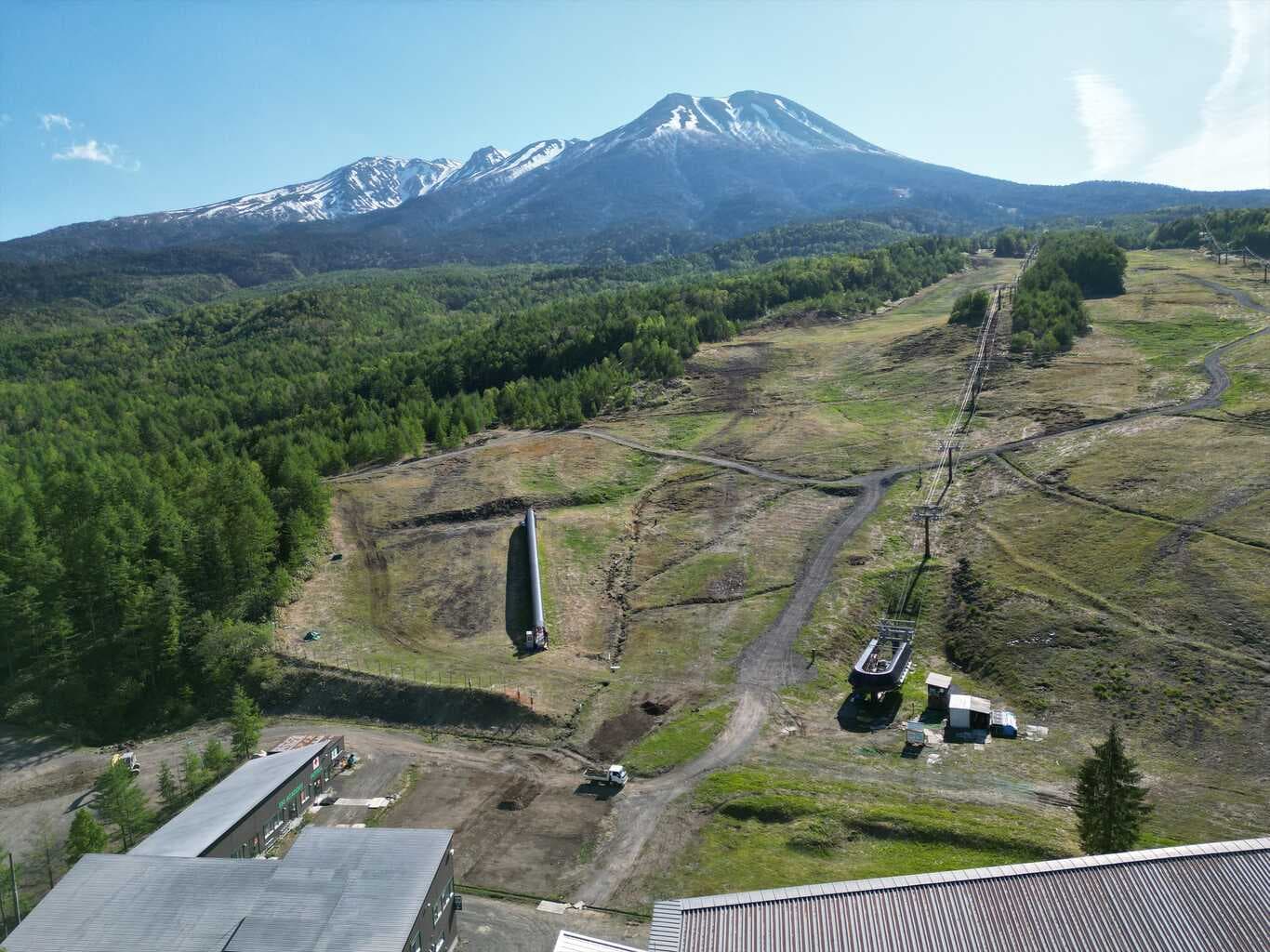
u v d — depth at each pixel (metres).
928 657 74.19
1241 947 27.81
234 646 78.12
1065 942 29.06
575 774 61.16
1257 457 87.94
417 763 64.69
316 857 44.50
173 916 41.25
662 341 173.12
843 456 117.19
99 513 87.94
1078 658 67.00
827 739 62.53
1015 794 53.72
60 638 78.69
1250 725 56.62
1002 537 86.69
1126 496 87.19
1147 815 49.41
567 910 47.03
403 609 89.38
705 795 56.62
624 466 125.44
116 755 68.19
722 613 83.19
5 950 39.62
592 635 82.56
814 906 32.56
